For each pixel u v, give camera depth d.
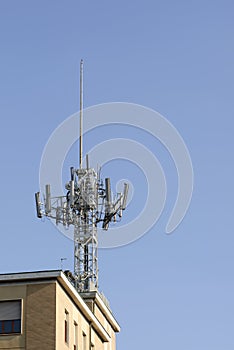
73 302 63.75
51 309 59.62
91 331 68.12
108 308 75.56
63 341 60.88
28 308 59.72
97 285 75.38
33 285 60.22
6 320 59.72
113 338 77.81
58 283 60.72
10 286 60.31
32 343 58.94
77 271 75.44
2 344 59.06
